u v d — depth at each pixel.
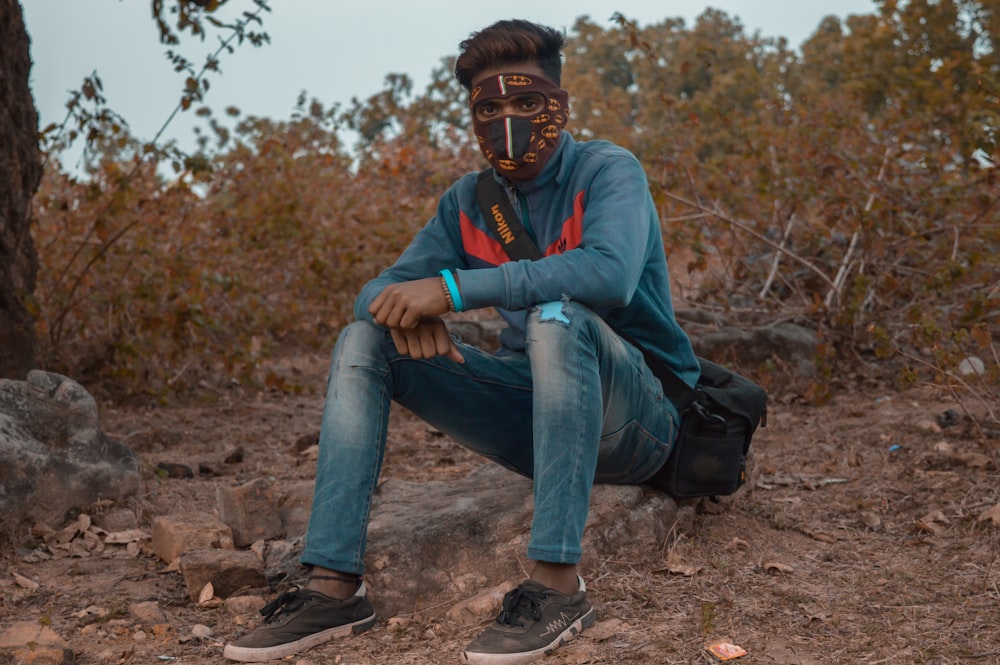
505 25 2.71
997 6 13.95
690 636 2.40
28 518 3.31
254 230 8.12
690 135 7.02
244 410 6.02
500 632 2.32
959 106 6.30
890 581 2.78
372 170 9.98
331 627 2.47
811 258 6.59
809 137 6.64
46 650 2.37
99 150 7.82
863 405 5.25
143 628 2.62
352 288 8.17
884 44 16.19
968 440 4.25
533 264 2.44
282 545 3.10
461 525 2.88
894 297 6.41
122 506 3.58
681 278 7.55
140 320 6.17
